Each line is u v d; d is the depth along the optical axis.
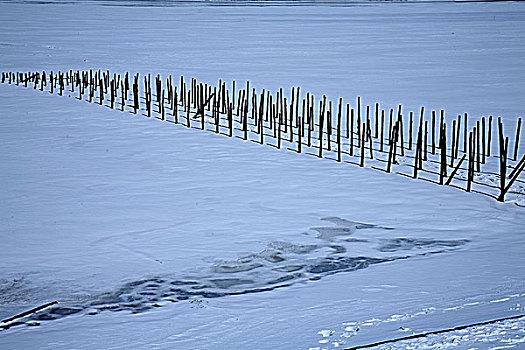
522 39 89.12
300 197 23.77
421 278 15.91
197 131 35.25
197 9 160.25
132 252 18.52
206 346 12.16
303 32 100.31
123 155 29.88
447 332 11.59
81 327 13.62
